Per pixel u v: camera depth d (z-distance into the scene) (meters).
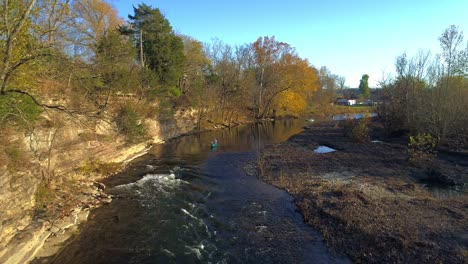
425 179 20.31
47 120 17.86
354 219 13.97
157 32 41.66
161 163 27.69
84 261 11.59
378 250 11.56
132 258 11.84
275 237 13.38
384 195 17.17
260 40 65.62
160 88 37.44
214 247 12.65
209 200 18.06
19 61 10.77
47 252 12.02
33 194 13.95
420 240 11.88
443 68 31.75
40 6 12.05
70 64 12.48
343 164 24.94
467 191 17.80
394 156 26.56
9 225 11.27
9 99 12.16
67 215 14.92
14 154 12.76
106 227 14.42
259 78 68.00
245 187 20.52
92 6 36.03
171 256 11.97
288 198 18.23
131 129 28.14
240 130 52.12
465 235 12.16
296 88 67.19
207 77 58.31
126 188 20.16
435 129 29.88
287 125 58.22
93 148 23.41
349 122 42.94
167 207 16.92
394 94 40.44
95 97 24.25
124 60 26.12
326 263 11.27
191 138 43.50
